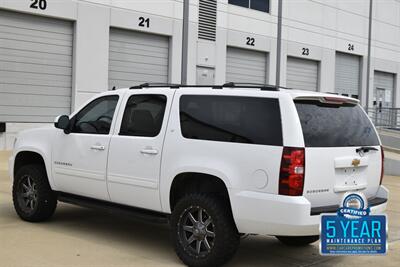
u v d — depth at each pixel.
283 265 5.92
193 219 5.65
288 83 27.89
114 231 7.14
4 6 16.50
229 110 5.59
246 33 24.89
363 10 32.34
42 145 7.35
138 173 6.12
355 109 5.99
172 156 5.83
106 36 19.23
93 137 6.69
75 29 18.42
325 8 29.53
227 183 5.34
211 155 5.53
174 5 21.48
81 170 6.76
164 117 6.05
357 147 5.70
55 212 8.21
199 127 5.73
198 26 22.52
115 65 19.95
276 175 5.09
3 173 12.09
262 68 26.23
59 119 7.04
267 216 5.11
